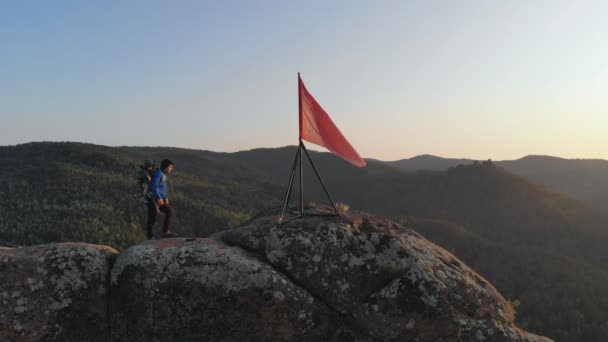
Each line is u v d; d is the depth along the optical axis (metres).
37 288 6.39
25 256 6.63
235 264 6.67
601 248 85.38
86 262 6.75
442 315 6.64
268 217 8.09
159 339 6.48
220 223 62.00
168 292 6.51
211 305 6.53
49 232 43.78
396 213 122.88
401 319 6.63
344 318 6.92
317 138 8.06
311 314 6.74
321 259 7.04
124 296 6.57
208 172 129.00
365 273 7.05
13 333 6.11
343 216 7.93
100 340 6.55
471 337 6.70
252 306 6.56
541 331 48.41
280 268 6.96
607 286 58.41
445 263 7.43
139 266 6.59
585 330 46.66
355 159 8.05
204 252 6.81
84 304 6.52
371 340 6.71
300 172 8.10
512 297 57.25
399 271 7.04
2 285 6.27
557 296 56.44
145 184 8.65
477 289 7.08
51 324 6.30
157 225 37.78
